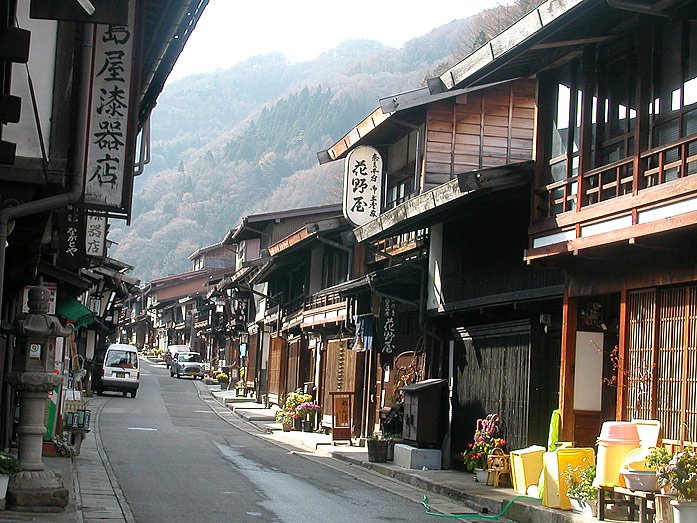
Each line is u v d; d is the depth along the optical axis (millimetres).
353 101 154500
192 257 99000
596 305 14250
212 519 11680
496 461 16000
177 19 13227
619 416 12391
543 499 12945
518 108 22234
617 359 12969
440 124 21969
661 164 11602
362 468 20219
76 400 21953
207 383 63812
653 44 12164
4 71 9195
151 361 93000
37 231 12250
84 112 10383
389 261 25391
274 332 43500
